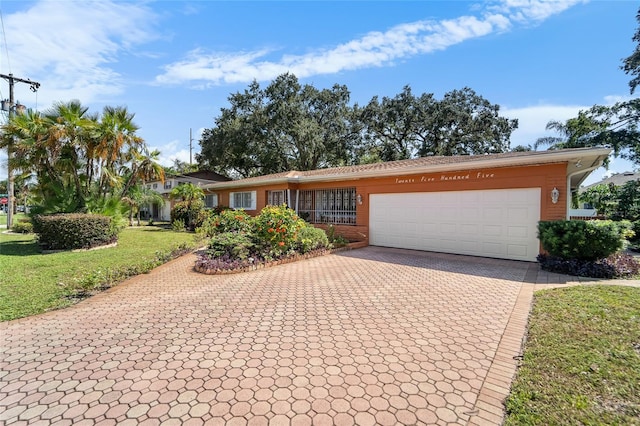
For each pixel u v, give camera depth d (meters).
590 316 4.16
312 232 9.77
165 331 3.95
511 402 2.49
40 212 12.08
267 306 4.89
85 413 2.42
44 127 11.31
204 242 11.80
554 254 7.19
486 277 6.68
